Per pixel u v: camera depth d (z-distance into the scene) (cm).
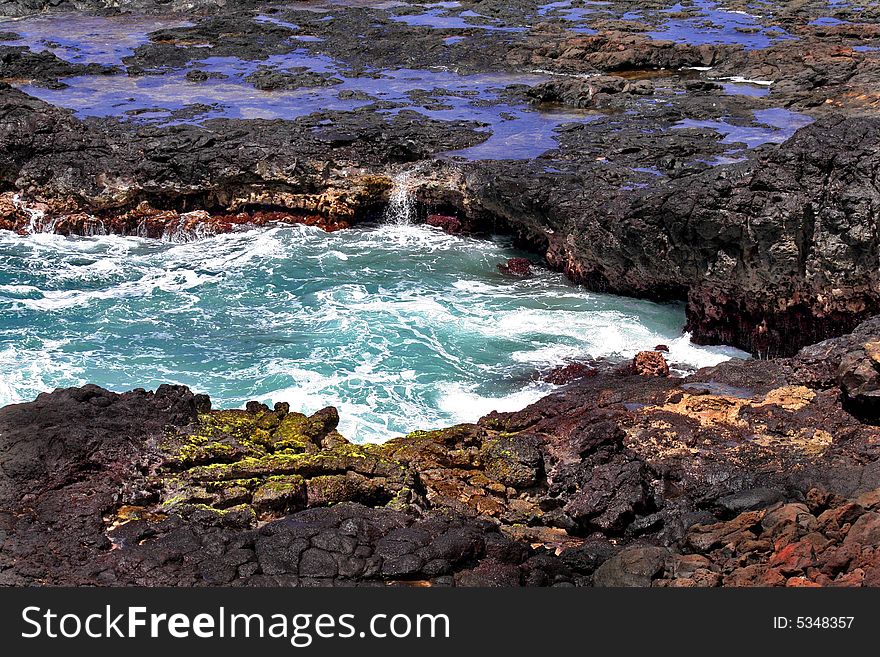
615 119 4088
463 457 2091
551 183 3394
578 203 3238
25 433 1923
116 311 3066
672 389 2370
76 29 5891
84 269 3347
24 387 2631
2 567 1616
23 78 4803
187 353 2831
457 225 3641
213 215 3703
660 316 3084
